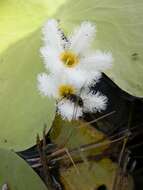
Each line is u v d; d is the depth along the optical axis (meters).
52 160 0.07
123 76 0.07
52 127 0.07
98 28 0.07
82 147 0.07
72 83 0.07
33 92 0.07
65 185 0.07
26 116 0.07
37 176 0.07
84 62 0.07
